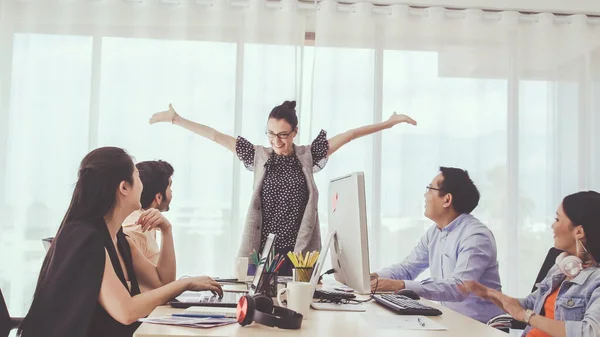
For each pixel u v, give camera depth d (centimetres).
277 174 320
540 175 412
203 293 200
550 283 223
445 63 409
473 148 408
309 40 408
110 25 392
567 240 206
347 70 402
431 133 406
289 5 397
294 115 325
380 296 195
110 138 389
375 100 404
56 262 156
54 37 390
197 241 387
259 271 206
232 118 397
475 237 255
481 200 407
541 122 414
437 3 408
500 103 411
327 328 142
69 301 151
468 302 260
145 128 390
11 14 388
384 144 402
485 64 411
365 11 402
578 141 414
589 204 201
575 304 198
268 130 323
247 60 398
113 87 391
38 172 384
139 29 395
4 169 383
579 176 413
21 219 381
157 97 393
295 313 142
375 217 399
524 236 408
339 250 196
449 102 408
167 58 395
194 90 395
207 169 390
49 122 387
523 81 414
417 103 406
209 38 398
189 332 131
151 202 263
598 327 176
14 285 379
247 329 137
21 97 386
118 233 204
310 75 407
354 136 378
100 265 155
